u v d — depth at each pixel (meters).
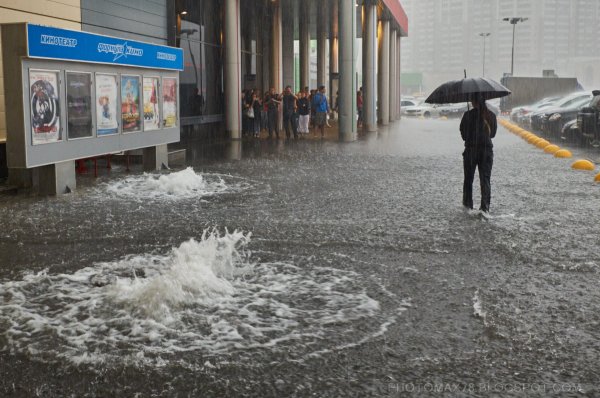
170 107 15.52
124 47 13.30
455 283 6.21
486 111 9.74
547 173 15.02
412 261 7.01
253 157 18.34
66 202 10.74
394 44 43.53
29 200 10.93
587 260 7.07
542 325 5.11
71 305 5.51
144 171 14.91
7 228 8.66
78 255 7.26
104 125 12.85
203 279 5.84
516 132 30.11
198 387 4.03
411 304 5.59
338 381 4.11
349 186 12.62
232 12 24.75
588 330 5.01
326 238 8.09
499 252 7.41
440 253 7.36
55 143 11.34
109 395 3.93
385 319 5.21
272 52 31.77
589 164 15.84
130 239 8.06
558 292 5.95
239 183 12.99
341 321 5.16
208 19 24.95
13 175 12.02
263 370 4.27
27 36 10.42
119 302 5.51
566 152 18.92
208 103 25.27
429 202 10.77
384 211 9.95
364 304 5.56
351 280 6.28
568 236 8.24
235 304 5.53
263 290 5.93
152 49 14.45
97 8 17.06
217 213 9.79
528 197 11.41
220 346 4.65
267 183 13.02
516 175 14.63
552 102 38.44
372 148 21.69
